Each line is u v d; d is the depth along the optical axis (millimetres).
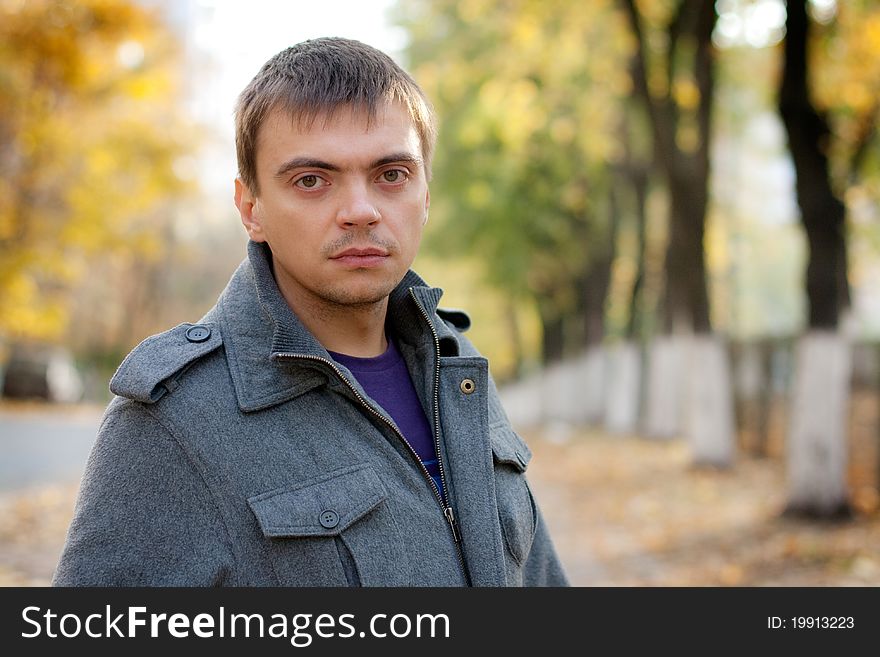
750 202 33594
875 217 17078
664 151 13133
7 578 6270
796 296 49656
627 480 13406
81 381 31000
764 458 15641
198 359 1513
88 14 11398
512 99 16188
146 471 1446
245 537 1436
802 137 9086
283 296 1642
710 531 8938
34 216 13453
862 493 10609
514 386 35656
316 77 1521
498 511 1701
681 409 19906
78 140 13570
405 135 1561
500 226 22438
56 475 12305
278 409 1499
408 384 1707
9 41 11109
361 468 1505
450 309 1961
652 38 13859
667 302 19156
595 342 24516
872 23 11383
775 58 13516
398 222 1554
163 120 15070
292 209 1523
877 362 11445
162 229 25688
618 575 7266
